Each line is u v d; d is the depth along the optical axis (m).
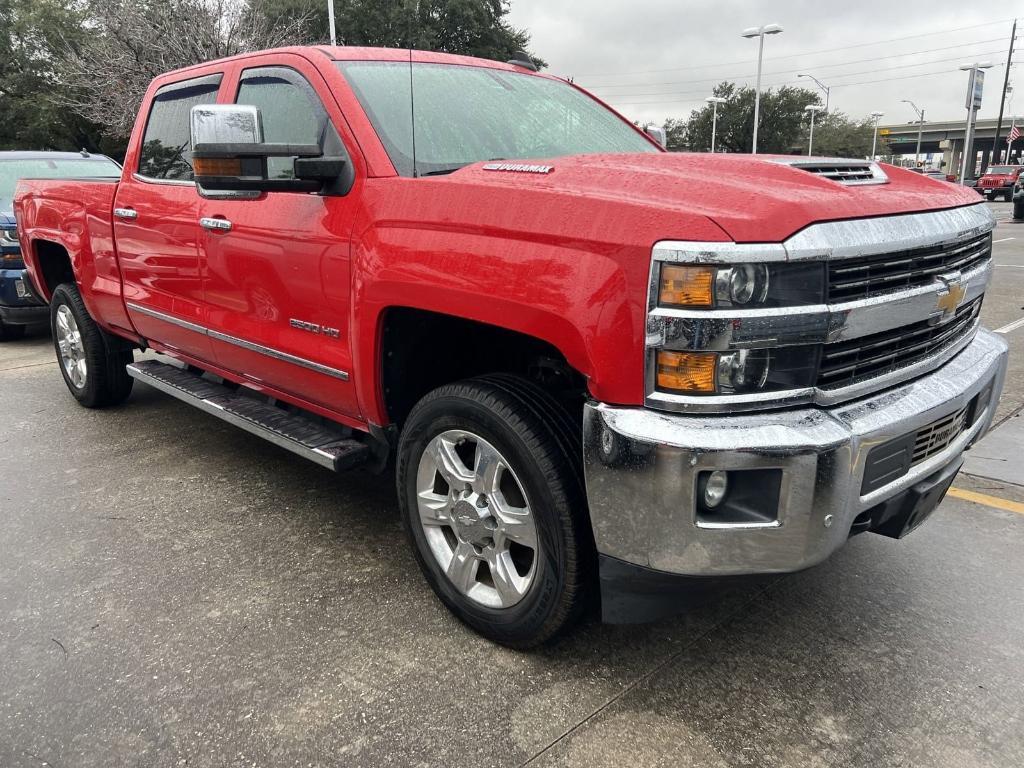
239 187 2.60
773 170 2.24
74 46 24.33
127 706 2.27
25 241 5.33
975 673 2.43
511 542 2.47
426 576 2.75
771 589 2.92
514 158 3.00
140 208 3.94
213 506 3.67
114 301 4.40
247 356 3.43
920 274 2.24
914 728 2.19
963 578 3.00
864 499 2.07
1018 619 2.71
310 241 2.85
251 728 2.18
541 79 3.72
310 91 2.99
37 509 3.62
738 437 1.88
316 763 2.06
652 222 1.91
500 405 2.30
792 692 2.34
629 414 1.97
